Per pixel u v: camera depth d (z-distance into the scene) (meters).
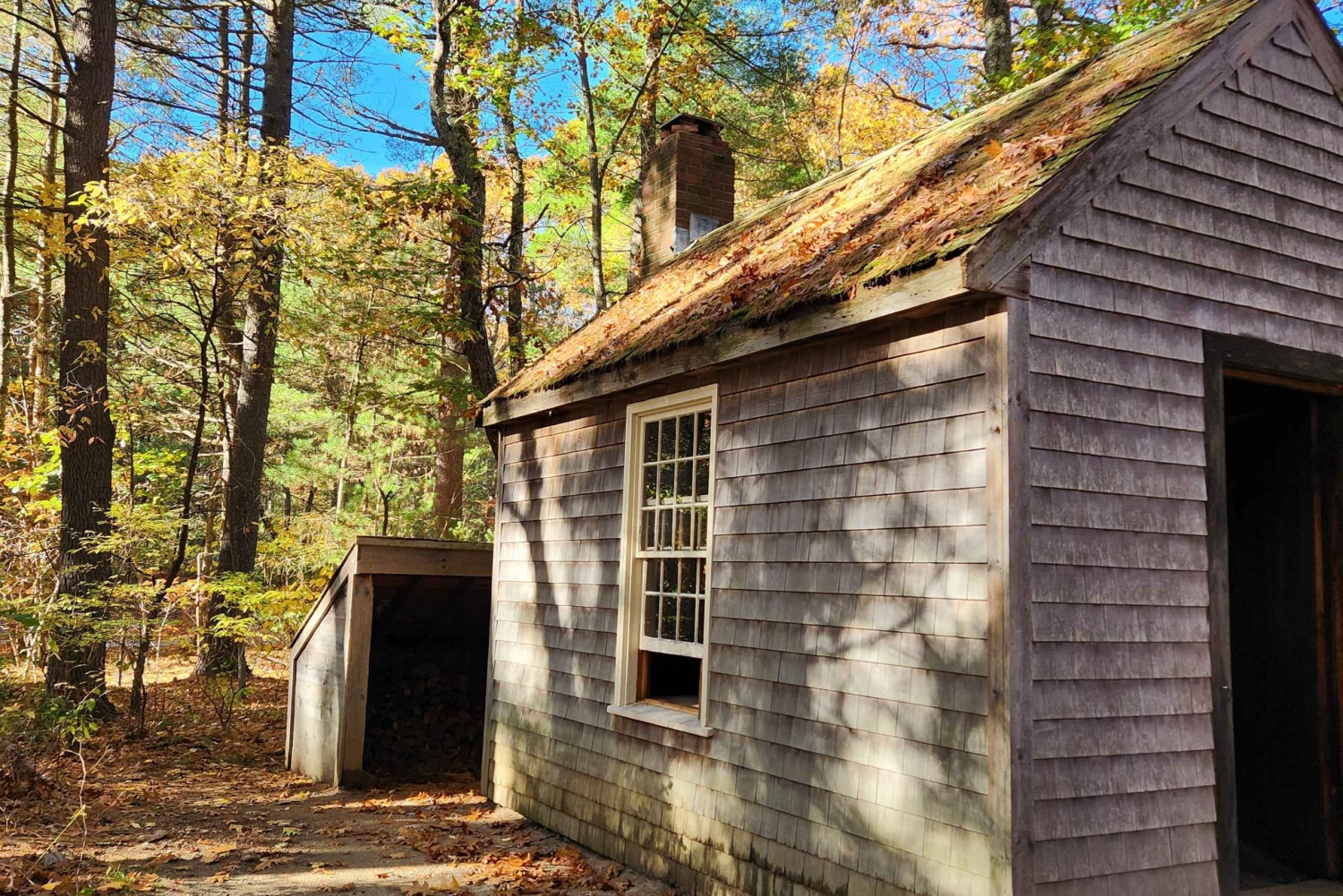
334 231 12.39
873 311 4.50
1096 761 4.02
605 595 6.91
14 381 15.94
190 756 9.62
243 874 5.80
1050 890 3.82
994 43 14.52
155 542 12.19
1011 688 3.83
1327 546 5.37
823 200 7.41
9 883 5.17
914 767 4.29
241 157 12.16
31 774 7.48
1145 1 12.88
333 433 20.33
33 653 12.35
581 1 15.43
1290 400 5.57
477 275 12.73
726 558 5.67
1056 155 4.45
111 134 15.52
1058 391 4.14
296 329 15.82
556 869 6.19
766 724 5.22
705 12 18.14
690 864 5.68
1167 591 4.36
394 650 10.11
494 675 8.37
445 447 19.27
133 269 14.57
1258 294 4.87
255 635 11.12
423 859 6.32
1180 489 4.48
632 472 6.73
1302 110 5.15
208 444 19.56
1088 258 4.29
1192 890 4.20
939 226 4.41
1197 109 4.74
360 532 17.81
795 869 4.91
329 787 8.59
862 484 4.76
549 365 8.29
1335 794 5.22
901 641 4.44
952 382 4.31
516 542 8.27
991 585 3.97
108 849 6.15
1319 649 5.33
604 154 18.38
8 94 15.70
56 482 16.48
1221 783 4.37
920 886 4.18
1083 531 4.14
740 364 5.71
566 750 7.16
